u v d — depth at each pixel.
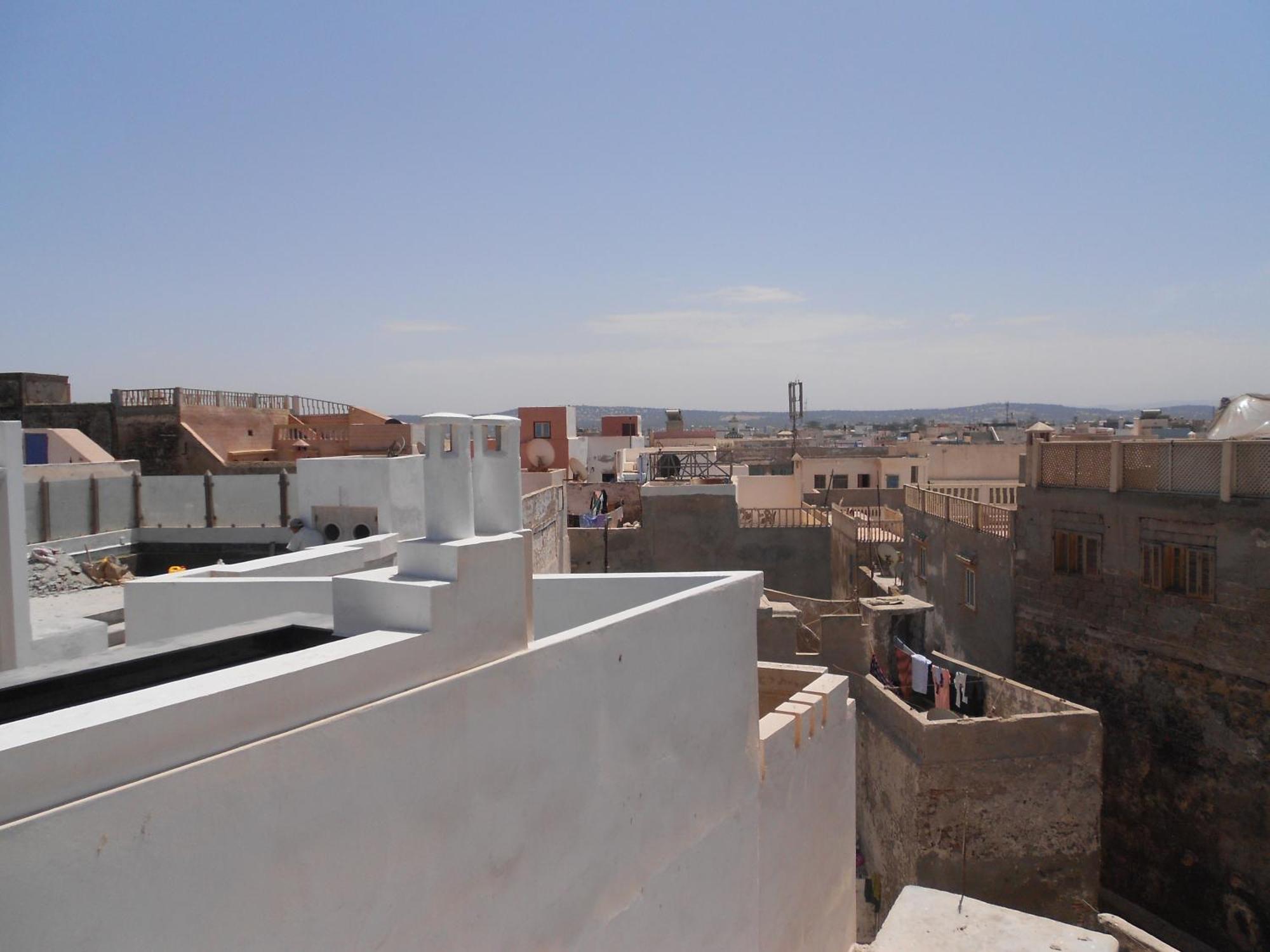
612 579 6.55
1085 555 17.02
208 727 2.77
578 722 4.54
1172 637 14.81
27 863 2.28
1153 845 15.22
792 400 55.78
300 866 3.03
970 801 12.80
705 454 30.66
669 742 5.44
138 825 2.54
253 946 2.87
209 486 20.61
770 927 6.97
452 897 3.71
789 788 7.38
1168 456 15.08
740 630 6.37
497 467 4.34
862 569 24.39
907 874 13.03
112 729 2.51
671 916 5.46
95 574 16.88
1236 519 13.59
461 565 3.82
